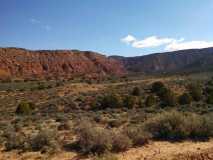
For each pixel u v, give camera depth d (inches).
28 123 925.8
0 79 4517.7
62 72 6569.9
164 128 566.3
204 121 582.6
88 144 482.3
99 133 497.4
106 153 451.8
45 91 2662.4
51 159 448.5
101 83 3257.9
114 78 4097.0
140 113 1106.7
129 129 544.1
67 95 2320.4
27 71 5974.4
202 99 1608.0
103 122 869.8
